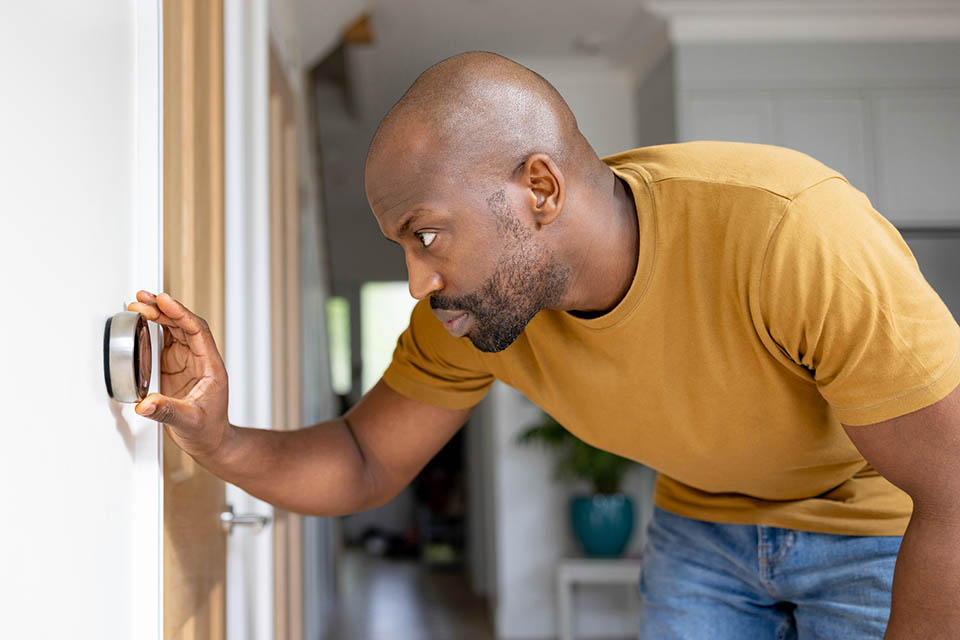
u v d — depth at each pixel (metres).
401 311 9.66
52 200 0.77
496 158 0.99
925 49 4.16
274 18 2.51
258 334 1.98
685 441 1.27
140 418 1.01
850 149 4.14
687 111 4.09
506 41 4.43
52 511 0.75
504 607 4.75
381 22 4.20
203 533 1.31
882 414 0.98
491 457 5.12
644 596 1.55
